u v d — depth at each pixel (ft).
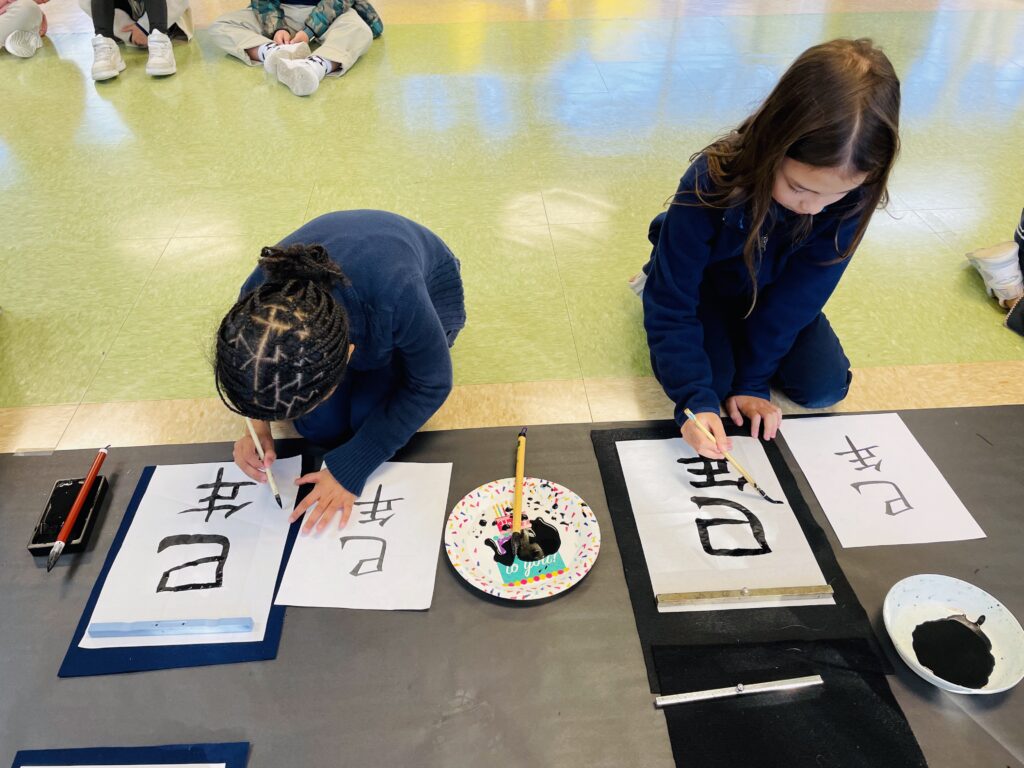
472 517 3.76
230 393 2.70
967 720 3.03
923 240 6.09
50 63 9.29
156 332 5.20
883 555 3.64
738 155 3.31
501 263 5.90
